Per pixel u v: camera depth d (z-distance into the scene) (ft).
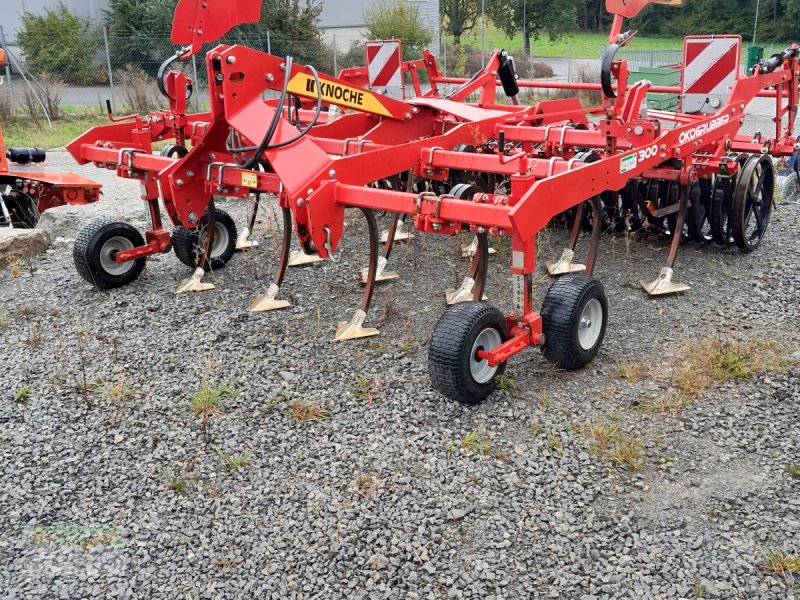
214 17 21.79
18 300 21.93
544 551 11.85
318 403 16.06
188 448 14.65
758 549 11.68
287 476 13.79
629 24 149.48
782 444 14.30
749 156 23.53
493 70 28.55
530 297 16.15
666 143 20.16
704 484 13.28
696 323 19.56
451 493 13.19
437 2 102.73
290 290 22.16
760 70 24.70
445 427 15.11
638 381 16.74
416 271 23.61
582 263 23.82
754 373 16.80
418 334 19.20
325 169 17.38
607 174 17.65
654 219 24.85
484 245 17.30
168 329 19.71
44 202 31.40
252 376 17.22
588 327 17.44
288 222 20.48
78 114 69.05
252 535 12.35
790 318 19.74
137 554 12.01
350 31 108.27
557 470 13.70
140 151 22.80
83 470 14.07
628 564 11.50
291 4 93.04
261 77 18.97
